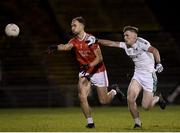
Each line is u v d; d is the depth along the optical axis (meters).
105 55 73.25
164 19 81.31
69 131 27.41
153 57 29.58
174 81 71.31
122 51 73.31
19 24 77.44
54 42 75.75
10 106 65.81
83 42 29.06
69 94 65.19
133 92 29.00
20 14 78.94
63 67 72.44
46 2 80.81
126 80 70.56
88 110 29.66
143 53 28.89
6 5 79.44
